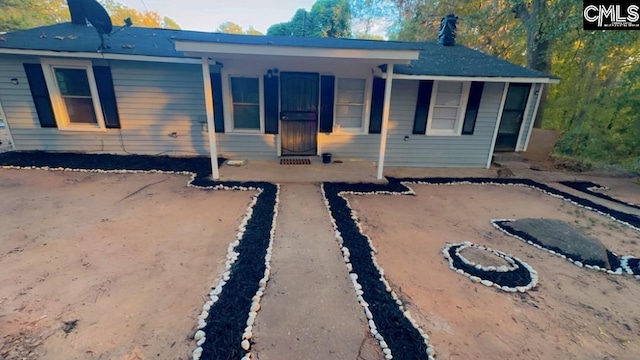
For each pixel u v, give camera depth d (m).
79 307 2.37
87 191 4.95
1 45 5.45
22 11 19.14
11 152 6.50
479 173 7.48
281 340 2.14
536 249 3.84
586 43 8.61
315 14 24.55
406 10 16.16
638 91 8.78
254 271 2.98
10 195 4.61
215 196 5.01
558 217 5.02
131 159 6.62
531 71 7.10
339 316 2.41
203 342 2.09
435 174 7.20
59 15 21.36
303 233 3.87
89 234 3.59
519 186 6.67
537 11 9.34
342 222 4.27
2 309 2.30
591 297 2.88
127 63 6.17
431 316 2.49
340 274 3.01
